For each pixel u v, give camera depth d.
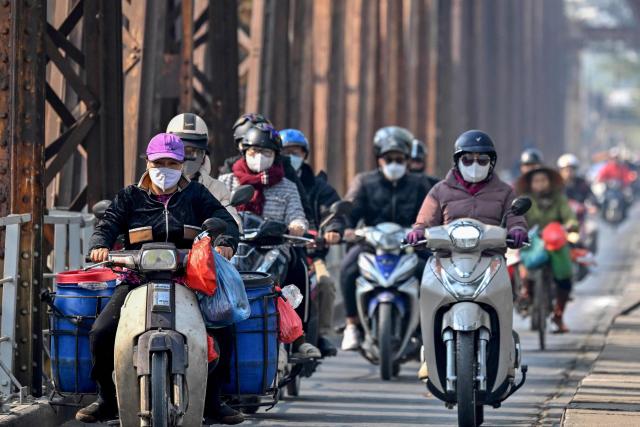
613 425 25.72
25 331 26.81
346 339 36.19
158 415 20.11
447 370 25.02
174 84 39.88
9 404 25.67
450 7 81.50
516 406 31.30
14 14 26.91
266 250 28.45
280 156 29.73
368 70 63.62
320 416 29.66
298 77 54.59
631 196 132.75
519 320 54.38
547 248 44.19
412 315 35.38
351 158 62.31
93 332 21.45
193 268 21.19
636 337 42.38
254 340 22.67
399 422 28.84
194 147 26.94
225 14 42.50
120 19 31.69
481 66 112.62
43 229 29.55
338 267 54.19
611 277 74.25
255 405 23.31
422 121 78.44
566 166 69.00
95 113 31.36
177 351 20.47
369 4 64.50
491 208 26.56
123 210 22.28
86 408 22.14
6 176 27.11
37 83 27.05
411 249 35.38
